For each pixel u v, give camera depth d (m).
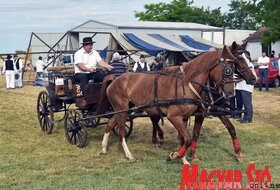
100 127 11.55
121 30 25.89
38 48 31.34
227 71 7.32
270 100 17.67
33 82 26.34
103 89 8.80
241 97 12.31
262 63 21.23
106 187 6.70
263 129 11.36
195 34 29.20
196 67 7.41
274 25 16.55
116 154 8.79
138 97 8.02
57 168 7.79
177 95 7.39
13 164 8.05
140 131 11.26
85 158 8.48
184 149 7.56
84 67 9.16
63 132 11.05
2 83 27.53
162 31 27.62
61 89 10.02
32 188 6.70
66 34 24.28
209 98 7.54
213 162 8.11
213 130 11.23
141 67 16.52
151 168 7.72
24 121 12.85
